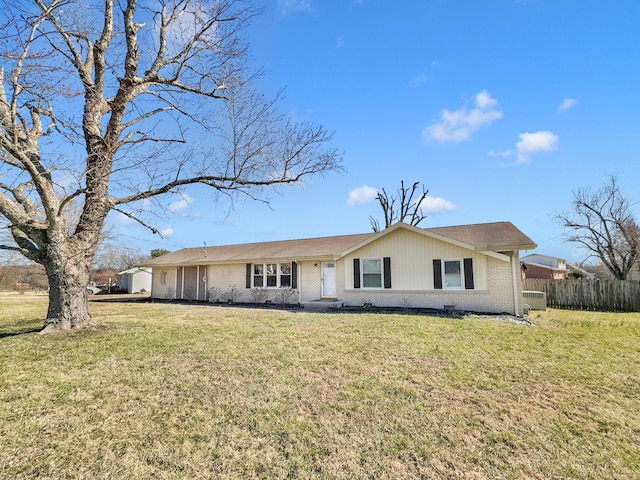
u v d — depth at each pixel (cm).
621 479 292
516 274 1202
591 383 505
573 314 1344
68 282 850
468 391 473
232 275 1877
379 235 1400
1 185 736
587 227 2600
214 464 312
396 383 496
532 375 535
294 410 413
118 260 3981
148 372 538
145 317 1134
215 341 737
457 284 1292
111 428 371
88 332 815
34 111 793
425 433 364
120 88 878
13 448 331
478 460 318
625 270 2503
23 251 813
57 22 805
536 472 301
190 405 425
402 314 1173
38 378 511
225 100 977
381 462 314
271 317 1114
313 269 1639
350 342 727
